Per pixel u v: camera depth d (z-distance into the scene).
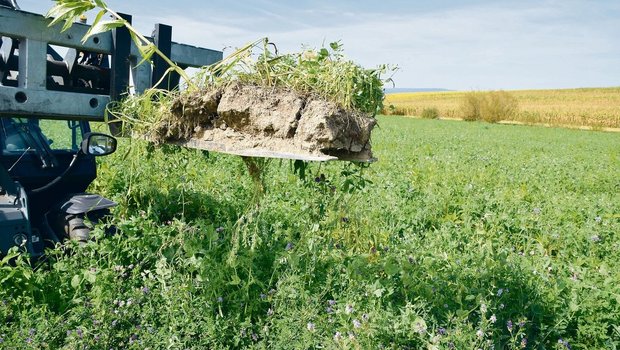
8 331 3.82
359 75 3.83
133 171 5.66
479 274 4.61
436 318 4.11
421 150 18.03
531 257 5.77
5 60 4.65
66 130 5.56
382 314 3.94
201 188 7.71
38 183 5.37
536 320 4.36
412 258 4.77
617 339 4.23
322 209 5.05
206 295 4.20
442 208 7.98
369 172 10.64
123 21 4.40
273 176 8.50
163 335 3.82
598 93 82.31
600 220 7.07
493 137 30.28
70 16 4.27
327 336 3.87
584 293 4.45
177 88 4.82
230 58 4.15
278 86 3.81
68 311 4.11
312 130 3.44
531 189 10.36
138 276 4.59
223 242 4.95
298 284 4.29
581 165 15.66
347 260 4.81
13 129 5.14
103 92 5.05
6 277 4.23
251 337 3.94
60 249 4.95
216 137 4.01
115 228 5.30
